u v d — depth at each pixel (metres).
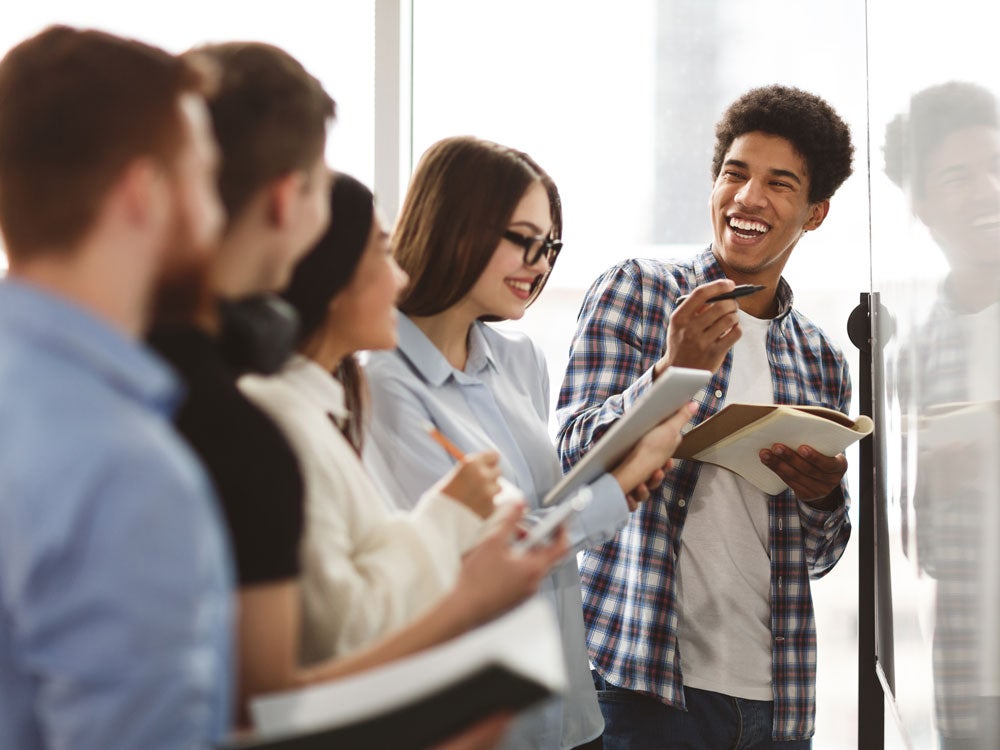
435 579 1.21
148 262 0.77
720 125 2.28
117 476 0.67
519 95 2.88
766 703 2.12
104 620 0.66
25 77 0.76
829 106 2.22
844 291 2.71
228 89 0.98
